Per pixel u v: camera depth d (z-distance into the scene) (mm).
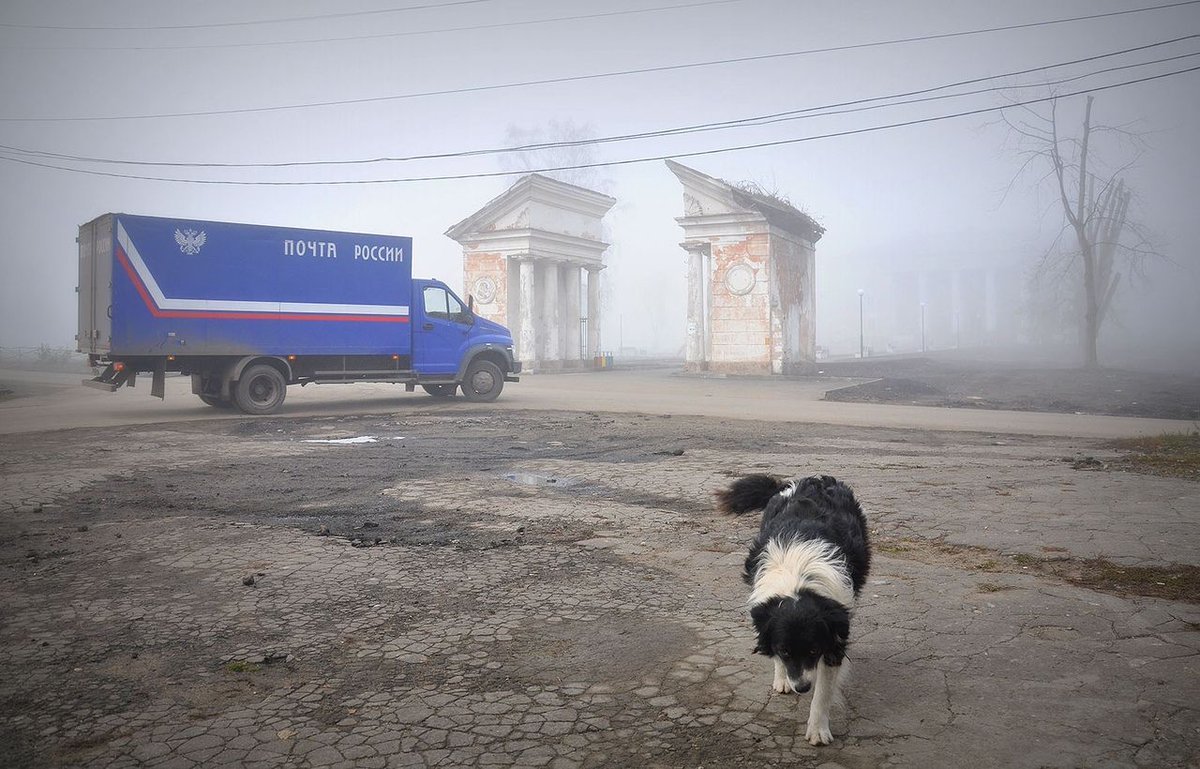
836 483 4969
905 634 5355
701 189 40875
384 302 21656
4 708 4328
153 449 14125
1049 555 7246
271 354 20000
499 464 12695
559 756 3789
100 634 5449
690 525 8617
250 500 9875
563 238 46562
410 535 8188
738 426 18484
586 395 27328
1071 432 18047
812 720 3898
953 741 3898
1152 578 6504
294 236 20250
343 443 15102
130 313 18266
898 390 30453
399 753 3826
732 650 5129
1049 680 4590
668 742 3922
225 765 3717
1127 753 3744
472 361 23703
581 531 8352
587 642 5281
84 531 8258
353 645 5250
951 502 9633
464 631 5496
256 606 6023
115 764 3727
